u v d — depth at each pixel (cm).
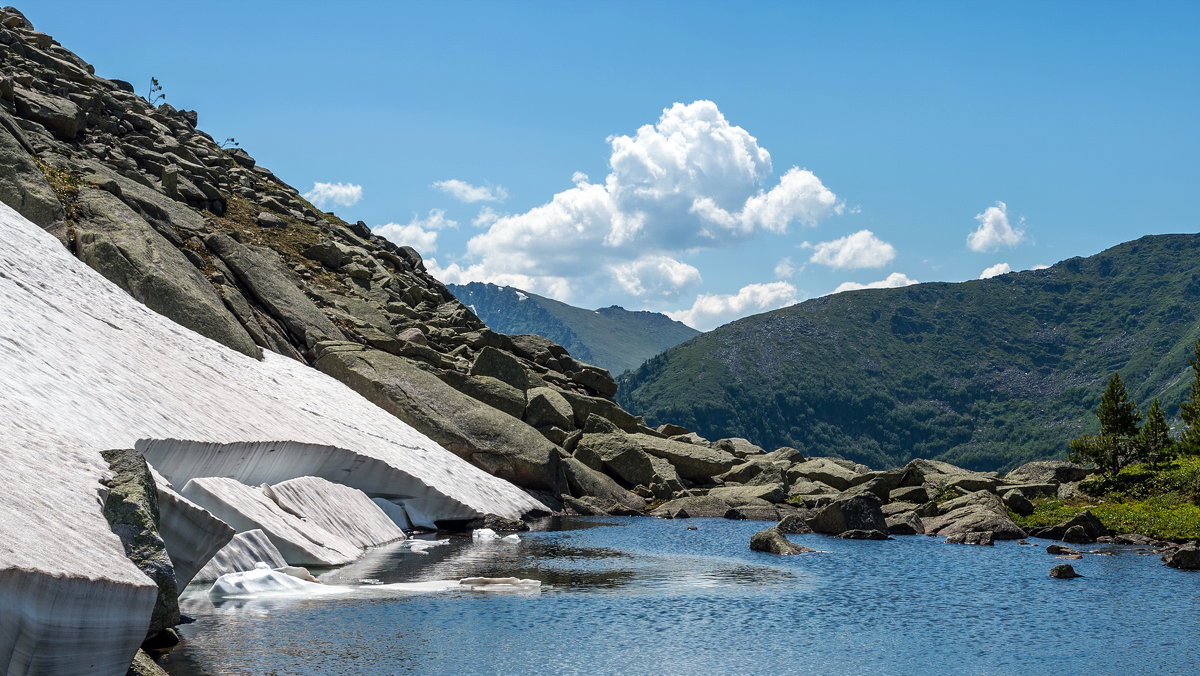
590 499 4491
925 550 3338
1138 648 1961
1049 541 3653
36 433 1705
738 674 1733
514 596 2319
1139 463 4831
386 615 2039
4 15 6900
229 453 2545
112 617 1252
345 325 4981
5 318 2342
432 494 3575
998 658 1881
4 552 1123
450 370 4931
